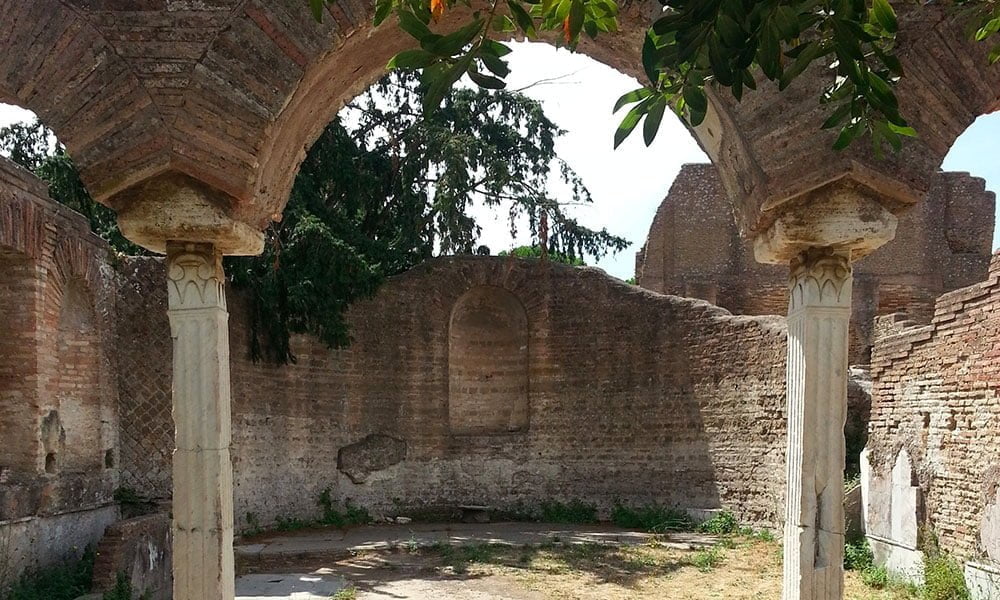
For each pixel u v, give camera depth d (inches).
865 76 119.0
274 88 180.2
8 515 361.7
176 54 176.9
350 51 197.5
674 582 448.5
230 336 571.8
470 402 723.4
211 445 189.6
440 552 535.5
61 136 179.9
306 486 633.6
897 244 964.0
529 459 699.4
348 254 617.9
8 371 400.2
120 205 184.4
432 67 124.0
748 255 995.3
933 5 174.6
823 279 184.9
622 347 686.5
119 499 490.6
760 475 597.3
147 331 521.0
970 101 176.7
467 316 732.0
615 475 676.7
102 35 176.7
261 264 608.4
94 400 468.8
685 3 106.6
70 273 440.1
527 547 549.6
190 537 187.5
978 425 364.5
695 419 645.3
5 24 178.1
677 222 1010.1
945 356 394.9
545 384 706.8
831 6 111.0
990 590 343.6
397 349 690.2
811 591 181.2
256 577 460.8
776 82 176.6
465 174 702.5
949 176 986.1
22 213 388.2
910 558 418.9
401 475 679.1
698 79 131.1
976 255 960.3
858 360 924.6
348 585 440.1
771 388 593.0
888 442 452.8
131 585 364.8
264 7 178.2
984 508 355.3
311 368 641.6
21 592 348.5
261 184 197.2
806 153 175.5
